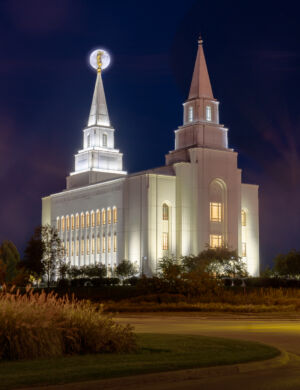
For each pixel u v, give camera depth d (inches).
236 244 3592.5
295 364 664.4
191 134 3631.9
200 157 3518.7
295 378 575.5
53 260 3442.4
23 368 563.8
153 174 3447.3
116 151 4254.4
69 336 669.9
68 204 4202.8
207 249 3329.2
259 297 1942.7
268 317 1509.6
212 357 649.0
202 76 3698.3
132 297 2188.7
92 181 4106.8
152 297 1988.2
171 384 539.2
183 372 565.3
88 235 3944.4
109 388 513.0
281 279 2778.1
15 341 631.2
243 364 618.2
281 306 1737.2
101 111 4274.1
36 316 657.6
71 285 3169.3
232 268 3122.5
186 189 3506.4
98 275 3415.4
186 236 3469.5
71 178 4313.5
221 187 3604.8
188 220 3489.2
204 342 793.6
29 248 3415.4
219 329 1128.2
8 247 4030.5
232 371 600.7
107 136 4254.4
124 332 717.3
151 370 561.0
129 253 3526.1
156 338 848.9
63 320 690.2
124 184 3592.5
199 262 3046.3
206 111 3659.0
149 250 3378.4
